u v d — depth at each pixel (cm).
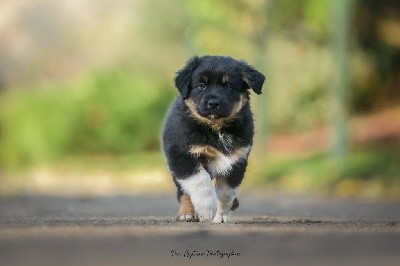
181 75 830
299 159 2147
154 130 2989
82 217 912
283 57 2573
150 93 3045
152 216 948
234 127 809
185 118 805
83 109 3006
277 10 2300
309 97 2567
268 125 2291
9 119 3036
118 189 2005
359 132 2256
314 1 2359
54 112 3006
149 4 3109
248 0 2339
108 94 3023
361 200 1511
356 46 2430
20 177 2566
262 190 1888
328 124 2484
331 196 1664
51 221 802
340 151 1942
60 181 2350
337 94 1978
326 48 2503
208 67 822
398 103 2425
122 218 878
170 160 807
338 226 748
